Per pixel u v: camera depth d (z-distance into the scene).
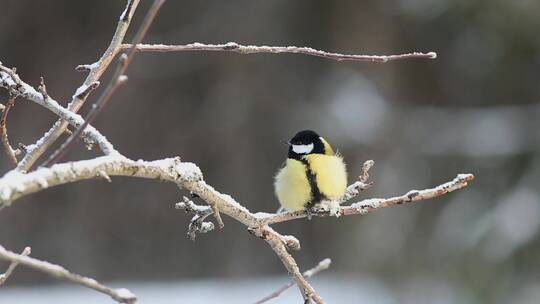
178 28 19.80
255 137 19.48
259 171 19.50
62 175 2.66
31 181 2.54
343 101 17.59
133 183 19.69
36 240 18.95
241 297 18.03
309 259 19.20
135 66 19.44
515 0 15.32
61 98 19.73
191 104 20.06
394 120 17.12
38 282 18.41
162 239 19.72
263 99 19.25
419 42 18.25
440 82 18.12
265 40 19.34
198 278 19.39
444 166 16.34
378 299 15.23
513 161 15.49
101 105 2.65
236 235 19.38
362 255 15.51
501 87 16.78
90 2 19.80
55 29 19.86
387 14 18.41
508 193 14.88
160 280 19.44
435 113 16.94
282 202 5.59
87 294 17.62
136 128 19.83
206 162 19.88
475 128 16.12
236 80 19.39
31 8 19.64
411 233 15.40
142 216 19.69
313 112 18.09
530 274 13.95
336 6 18.88
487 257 14.12
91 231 19.38
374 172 16.70
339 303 15.41
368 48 18.33
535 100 16.31
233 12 19.42
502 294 13.85
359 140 17.06
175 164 3.22
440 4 16.55
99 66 3.76
